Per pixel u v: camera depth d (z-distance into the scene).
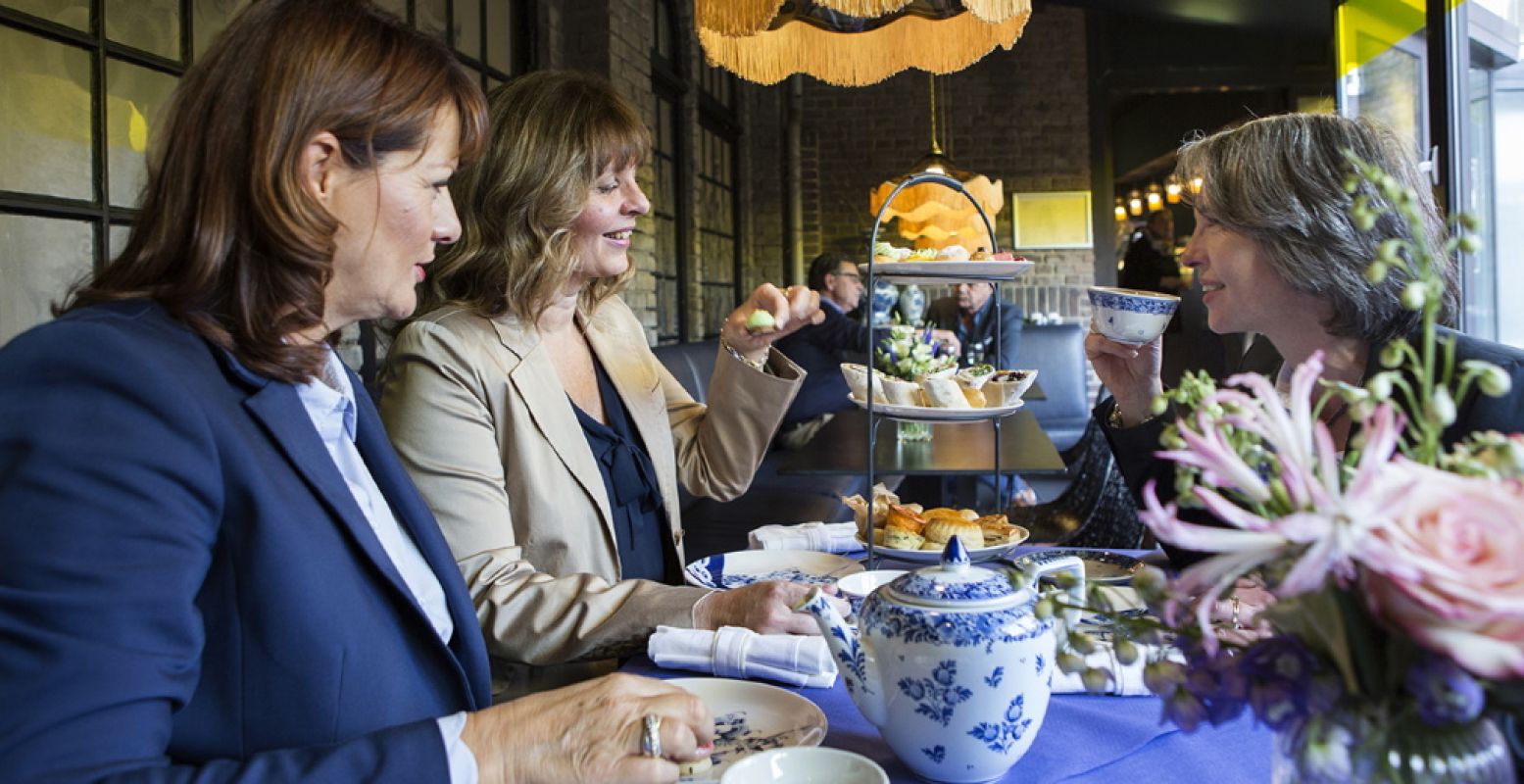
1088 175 8.59
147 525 0.72
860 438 3.41
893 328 2.68
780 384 1.83
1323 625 0.55
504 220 1.49
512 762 0.78
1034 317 7.89
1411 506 0.50
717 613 1.25
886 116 8.54
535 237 1.50
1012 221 8.65
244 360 0.85
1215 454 0.55
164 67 2.43
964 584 0.87
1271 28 7.96
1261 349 1.72
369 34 0.92
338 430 1.02
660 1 6.03
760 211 8.42
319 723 0.83
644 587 1.31
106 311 0.80
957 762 0.86
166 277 0.84
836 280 5.66
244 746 0.82
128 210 2.34
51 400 0.72
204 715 0.81
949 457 2.88
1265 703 0.56
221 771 0.72
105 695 0.68
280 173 0.84
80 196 2.21
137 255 0.85
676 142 6.31
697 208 6.60
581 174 1.50
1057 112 8.56
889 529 1.59
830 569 1.60
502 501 1.44
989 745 0.85
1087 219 8.60
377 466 1.07
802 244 8.58
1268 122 1.24
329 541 0.86
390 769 0.75
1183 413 1.45
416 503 1.09
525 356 1.51
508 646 1.30
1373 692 0.54
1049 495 4.97
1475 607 0.47
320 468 0.88
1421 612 0.50
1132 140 12.75
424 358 1.45
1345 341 1.26
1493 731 0.54
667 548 1.78
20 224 2.08
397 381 1.46
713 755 0.96
